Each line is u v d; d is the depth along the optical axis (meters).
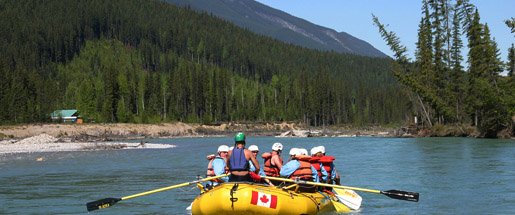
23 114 98.38
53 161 31.05
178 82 145.25
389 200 13.99
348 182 18.05
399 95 176.38
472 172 20.56
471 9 63.72
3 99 96.88
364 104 181.62
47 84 122.31
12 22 197.00
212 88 145.50
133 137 89.88
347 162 26.73
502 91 57.22
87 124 96.31
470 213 11.95
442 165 23.94
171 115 133.00
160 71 199.38
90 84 145.88
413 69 74.69
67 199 14.95
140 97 144.00
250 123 132.25
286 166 11.52
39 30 191.75
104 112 119.06
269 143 59.72
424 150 36.25
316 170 11.88
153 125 108.62
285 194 10.51
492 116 57.06
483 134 58.78
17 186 18.20
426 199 14.07
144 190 16.81
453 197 14.32
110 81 128.62
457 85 68.56
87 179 20.36
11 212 12.81
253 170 10.98
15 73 121.19
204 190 11.57
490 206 12.80
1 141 61.34
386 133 84.19
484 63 62.38
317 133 90.06
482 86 57.28
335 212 12.11
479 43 63.19
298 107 158.88
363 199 14.19
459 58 69.88
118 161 30.50
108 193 16.19
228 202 9.88
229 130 122.25
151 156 35.31
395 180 18.44
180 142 67.19
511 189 15.67
